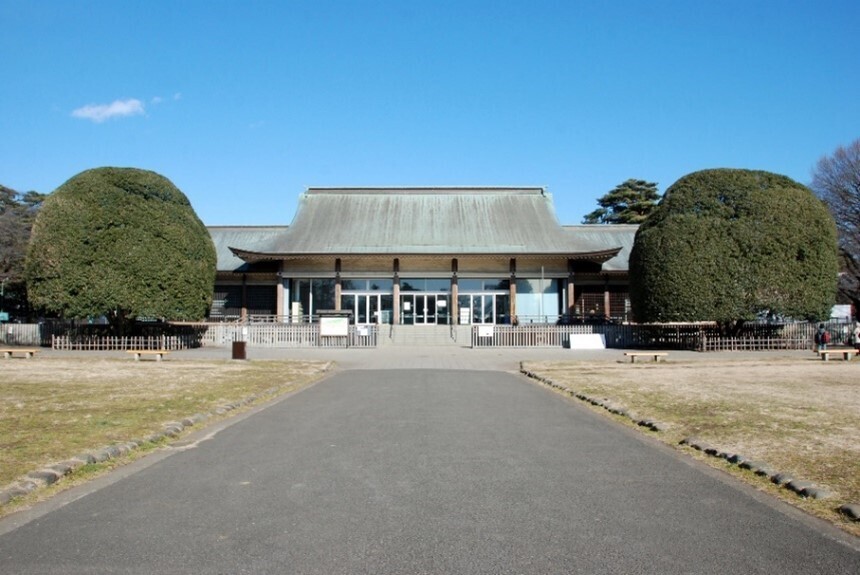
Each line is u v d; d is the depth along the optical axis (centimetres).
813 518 622
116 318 3450
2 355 2848
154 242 3291
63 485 742
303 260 4656
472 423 1165
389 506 661
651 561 516
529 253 4425
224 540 563
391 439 1014
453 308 4612
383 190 5341
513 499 687
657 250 3284
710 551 538
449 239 4866
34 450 869
